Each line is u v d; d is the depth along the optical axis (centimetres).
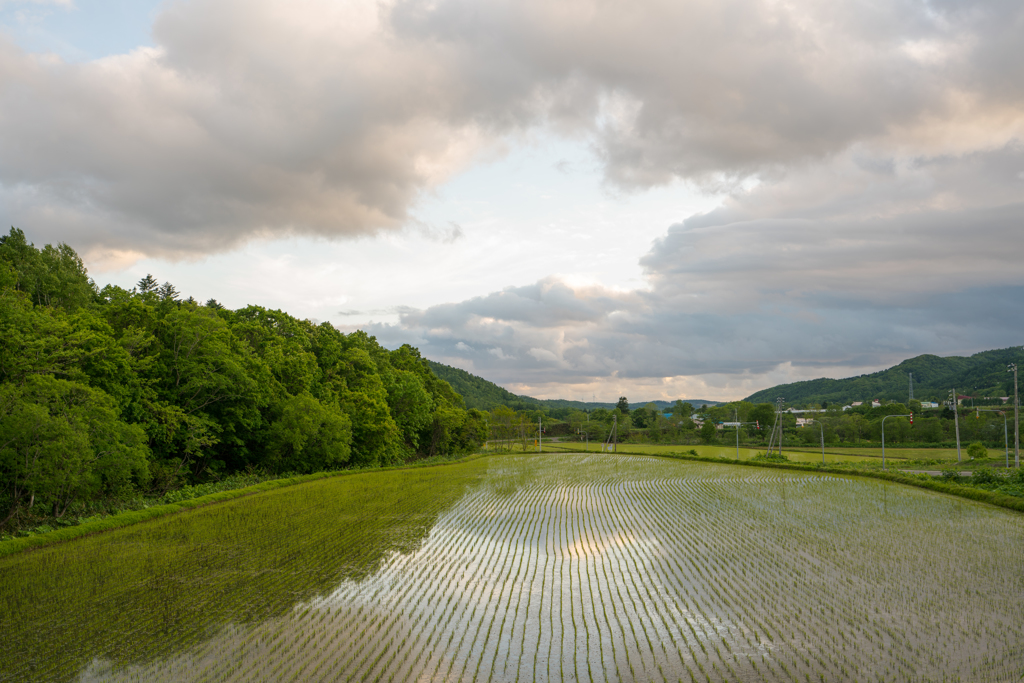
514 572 2388
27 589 2191
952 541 2766
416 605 1967
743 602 1945
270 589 2155
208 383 5347
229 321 7694
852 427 13700
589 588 2150
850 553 2569
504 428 14650
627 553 2692
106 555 2702
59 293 6153
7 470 3441
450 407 12769
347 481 6134
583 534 3180
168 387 5384
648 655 1538
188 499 4319
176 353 5403
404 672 1438
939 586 2075
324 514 3878
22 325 3825
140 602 2014
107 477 3941
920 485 4909
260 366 6281
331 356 9062
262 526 3422
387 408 8550
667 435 16450
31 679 1429
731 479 6025
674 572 2334
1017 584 2091
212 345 5500
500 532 3259
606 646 1602
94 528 3244
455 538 3081
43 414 3325
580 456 10619
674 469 7494
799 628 1706
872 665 1453
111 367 4475
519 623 1789
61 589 2181
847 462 8138
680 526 3319
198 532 3238
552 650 1578
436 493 5047
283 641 1652
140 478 4353
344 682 1380
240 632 1723
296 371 7206
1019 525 3134
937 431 12475
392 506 4256
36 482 3344
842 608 1870
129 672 1458
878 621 1750
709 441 15150
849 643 1592
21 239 6156
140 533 3212
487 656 1539
